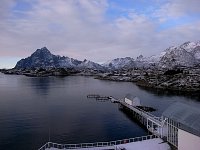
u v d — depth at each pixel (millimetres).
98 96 168250
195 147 45781
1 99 154375
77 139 73500
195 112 51188
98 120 98562
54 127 86500
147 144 55969
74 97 167000
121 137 75812
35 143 69562
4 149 64938
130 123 94000
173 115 54938
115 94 184875
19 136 75688
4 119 98250
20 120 96625
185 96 172750
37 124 90562
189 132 47062
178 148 50188
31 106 129375
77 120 98125
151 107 124375
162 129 61500
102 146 56750
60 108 124562
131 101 117625
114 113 112938
